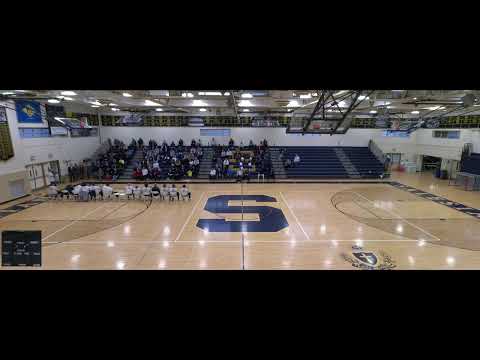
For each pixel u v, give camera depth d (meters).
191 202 14.05
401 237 9.53
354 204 13.79
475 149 18.39
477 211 12.74
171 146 22.86
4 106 13.53
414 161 24.28
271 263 7.62
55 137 18.09
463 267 7.47
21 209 12.83
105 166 20.61
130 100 15.80
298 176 20.67
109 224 10.71
